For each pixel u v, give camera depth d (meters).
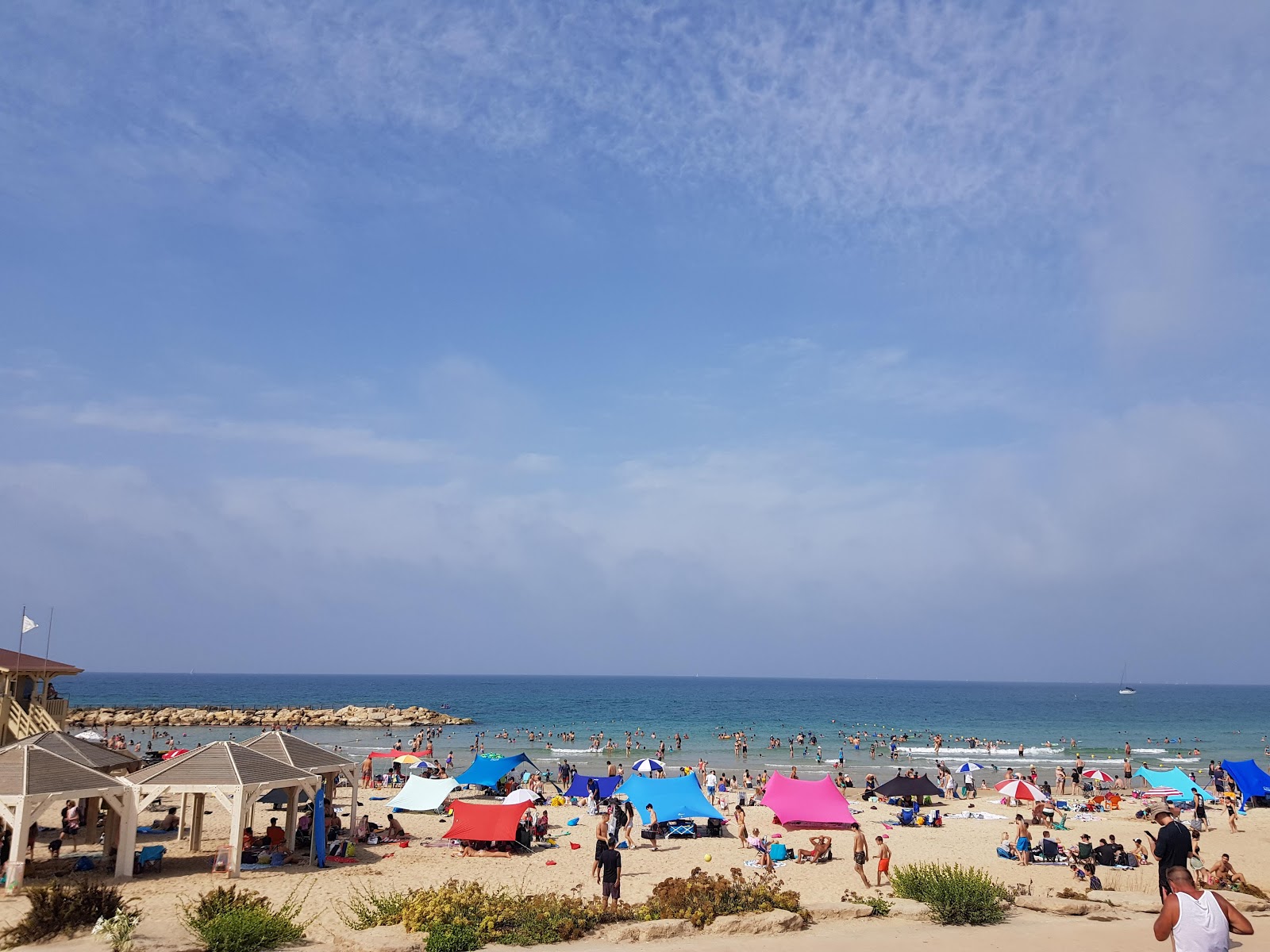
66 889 14.75
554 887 21.83
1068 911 16.80
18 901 17.58
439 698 173.12
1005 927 15.05
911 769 64.62
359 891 20.00
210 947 12.87
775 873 24.25
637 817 35.56
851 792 48.69
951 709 150.75
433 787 35.41
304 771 23.62
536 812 34.41
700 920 14.79
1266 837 31.69
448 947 13.25
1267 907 17.66
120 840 20.81
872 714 133.88
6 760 19.83
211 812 31.45
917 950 13.34
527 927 14.12
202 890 19.48
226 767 21.88
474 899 15.51
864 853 23.05
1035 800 40.72
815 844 26.48
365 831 27.22
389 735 85.31
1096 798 42.75
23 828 18.83
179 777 21.41
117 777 21.64
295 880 21.14
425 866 23.91
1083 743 87.75
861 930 14.84
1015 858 26.89
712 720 115.19
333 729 93.06
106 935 12.62
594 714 127.12
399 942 13.22
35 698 31.23
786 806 33.06
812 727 104.50
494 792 41.75
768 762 68.06
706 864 25.66
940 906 15.66
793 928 14.81
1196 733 102.12
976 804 43.03
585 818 34.81
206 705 136.50
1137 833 32.78
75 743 23.31
